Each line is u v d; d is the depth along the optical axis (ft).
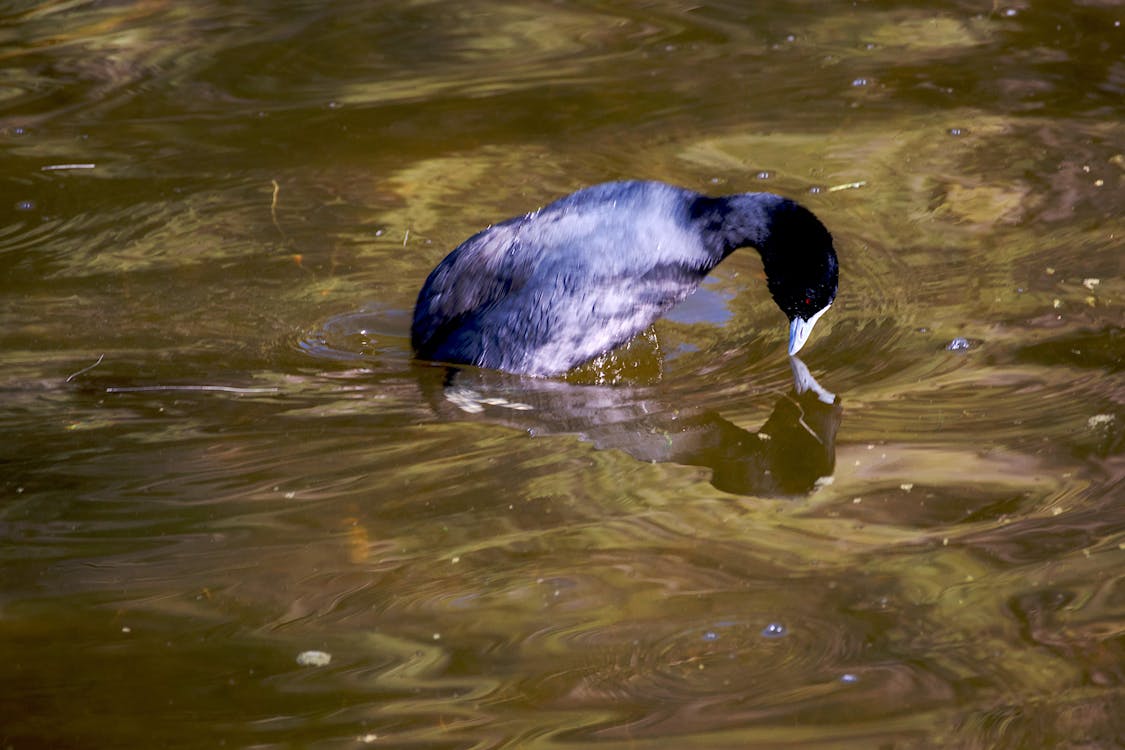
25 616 21.77
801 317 30.32
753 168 41.32
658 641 20.70
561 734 18.65
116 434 27.96
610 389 29.66
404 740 18.58
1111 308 31.73
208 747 18.60
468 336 30.60
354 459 26.73
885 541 23.25
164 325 33.37
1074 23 52.06
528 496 25.20
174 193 40.81
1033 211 37.42
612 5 56.24
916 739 18.28
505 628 21.17
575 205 29.48
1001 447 26.22
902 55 49.90
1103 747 17.97
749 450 26.71
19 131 44.86
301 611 21.76
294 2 56.59
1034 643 20.29
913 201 38.60
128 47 52.31
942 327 31.58
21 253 37.14
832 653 20.26
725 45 51.67
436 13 55.88
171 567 23.11
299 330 33.14
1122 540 22.84
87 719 19.25
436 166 42.50
